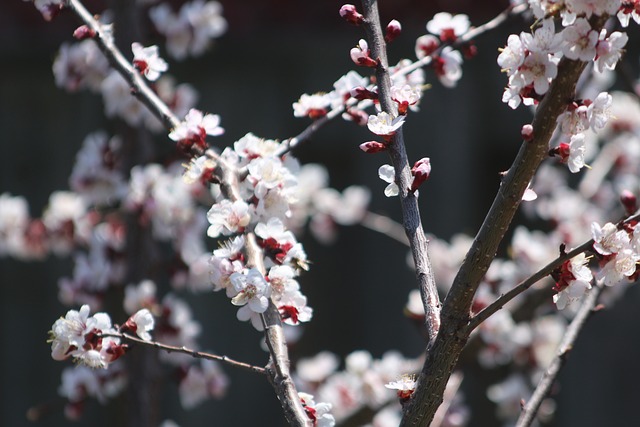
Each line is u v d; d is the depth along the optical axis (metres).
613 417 8.21
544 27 2.19
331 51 7.82
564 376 8.34
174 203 5.13
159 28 5.09
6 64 7.78
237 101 7.95
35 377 7.88
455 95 7.88
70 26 7.57
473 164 7.91
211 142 7.89
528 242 5.63
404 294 8.00
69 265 7.90
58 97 7.85
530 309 5.23
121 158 5.31
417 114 7.90
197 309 7.84
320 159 8.12
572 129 2.28
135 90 3.29
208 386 5.08
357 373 5.33
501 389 5.95
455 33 3.66
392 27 2.74
